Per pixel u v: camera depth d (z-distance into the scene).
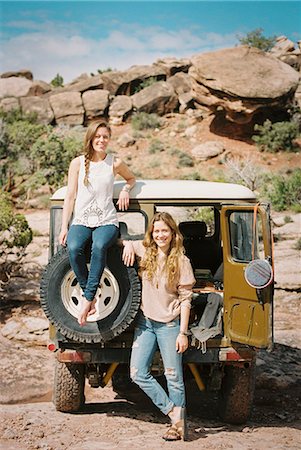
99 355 5.59
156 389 5.26
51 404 6.73
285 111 42.25
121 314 5.26
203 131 44.16
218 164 39.59
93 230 5.24
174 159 40.59
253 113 40.72
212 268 7.00
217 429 5.82
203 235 7.04
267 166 39.28
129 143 43.31
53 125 47.59
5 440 5.25
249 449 5.04
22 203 29.42
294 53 53.66
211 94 41.16
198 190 5.79
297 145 41.69
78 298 5.35
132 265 5.27
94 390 7.39
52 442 5.17
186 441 5.20
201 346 5.52
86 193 5.27
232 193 5.83
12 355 8.74
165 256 5.24
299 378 8.06
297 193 27.77
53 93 52.16
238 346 5.60
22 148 35.06
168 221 5.17
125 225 5.80
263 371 8.16
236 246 5.59
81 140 34.81
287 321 11.13
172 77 50.50
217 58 40.91
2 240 12.04
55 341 5.65
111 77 52.00
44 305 5.32
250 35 54.28
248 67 40.28
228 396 5.96
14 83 53.75
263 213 5.22
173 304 5.22
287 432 5.85
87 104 48.22
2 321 10.36
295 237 19.27
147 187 5.79
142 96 48.72
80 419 5.97
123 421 5.93
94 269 5.12
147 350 5.29
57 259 5.34
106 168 5.33
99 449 4.93
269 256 5.12
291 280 13.52
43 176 29.53
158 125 46.28
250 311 5.27
